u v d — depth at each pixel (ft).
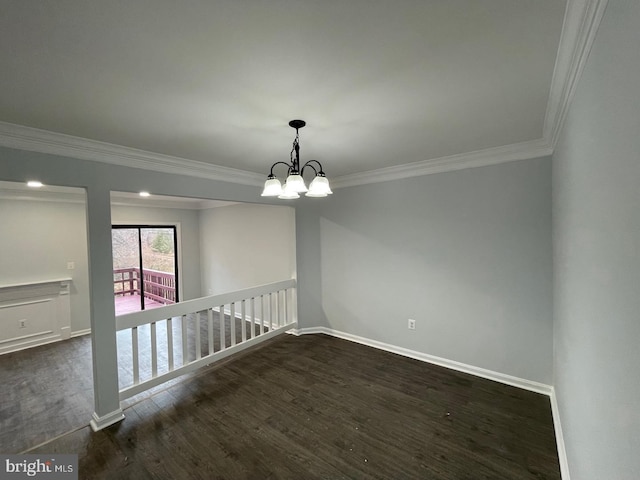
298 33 3.72
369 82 4.99
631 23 2.33
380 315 12.55
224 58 4.25
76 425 7.89
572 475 5.34
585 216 4.19
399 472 6.20
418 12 3.38
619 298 2.81
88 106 5.69
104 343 7.89
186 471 6.28
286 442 7.13
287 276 16.31
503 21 3.53
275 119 6.47
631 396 2.52
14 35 3.58
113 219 17.66
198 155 9.28
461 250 10.32
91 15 3.30
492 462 6.41
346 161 10.45
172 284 20.43
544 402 8.55
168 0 3.11
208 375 10.49
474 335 10.18
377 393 9.19
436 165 10.52
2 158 6.50
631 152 2.39
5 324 13.19
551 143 8.06
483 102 5.80
